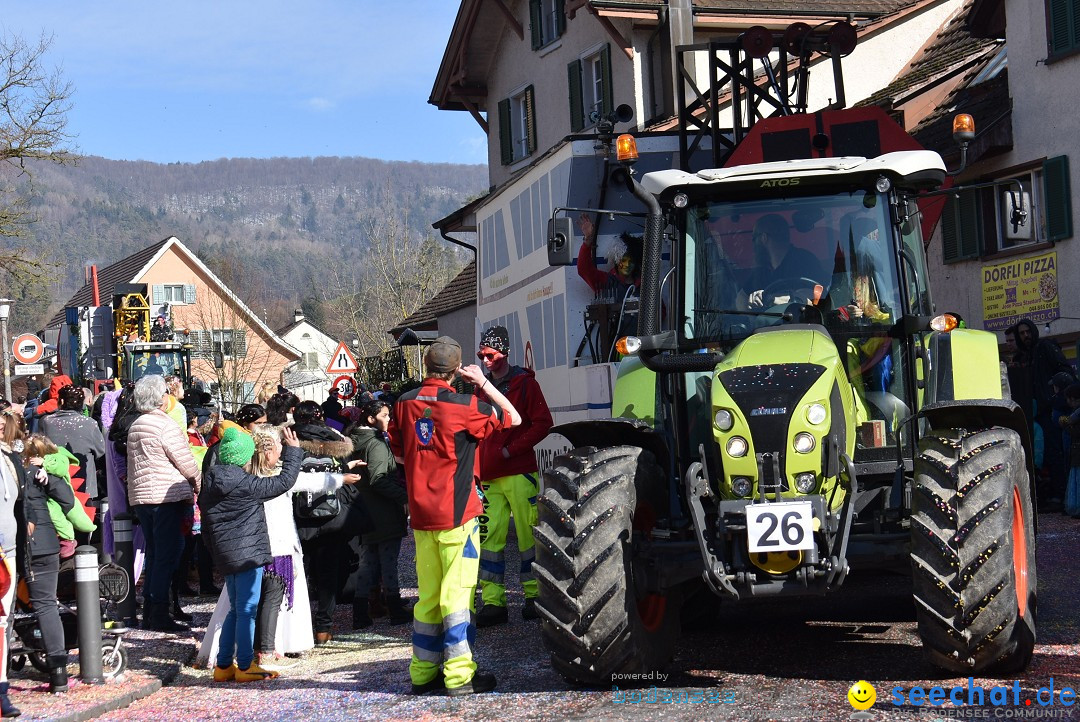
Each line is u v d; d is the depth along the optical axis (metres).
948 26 22.03
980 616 5.38
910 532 5.79
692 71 21.56
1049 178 15.89
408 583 11.02
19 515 6.71
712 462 5.96
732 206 6.66
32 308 85.19
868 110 10.26
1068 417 11.64
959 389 6.53
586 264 11.48
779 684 5.78
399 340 32.09
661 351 6.49
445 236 26.69
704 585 6.87
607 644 5.72
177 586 9.64
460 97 29.12
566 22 25.31
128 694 6.80
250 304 81.12
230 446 7.21
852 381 6.39
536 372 12.60
